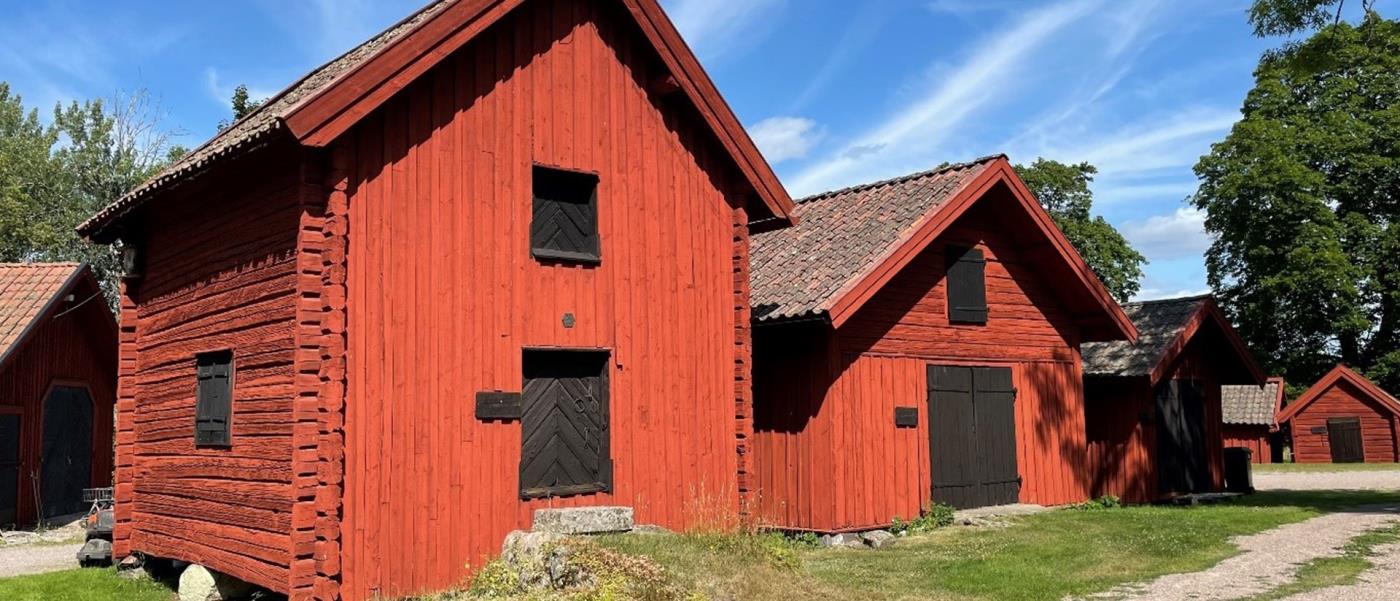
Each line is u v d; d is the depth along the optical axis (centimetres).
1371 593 970
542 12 1138
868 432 1459
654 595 793
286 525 958
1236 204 4284
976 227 1661
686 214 1237
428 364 1011
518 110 1105
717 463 1224
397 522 976
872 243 1489
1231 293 4594
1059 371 1764
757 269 1603
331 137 938
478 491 1034
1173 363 2080
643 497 1154
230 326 1103
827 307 1311
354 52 1351
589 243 1157
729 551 991
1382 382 4475
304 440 934
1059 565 1141
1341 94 4278
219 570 1087
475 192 1062
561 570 862
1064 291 1756
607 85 1183
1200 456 2116
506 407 1058
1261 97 4434
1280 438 4478
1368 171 4141
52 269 2153
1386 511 1675
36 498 2062
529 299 1090
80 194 4147
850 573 1106
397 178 1008
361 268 974
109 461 2353
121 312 1359
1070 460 1758
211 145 1302
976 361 1630
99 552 1364
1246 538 1336
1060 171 4653
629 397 1158
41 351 2112
